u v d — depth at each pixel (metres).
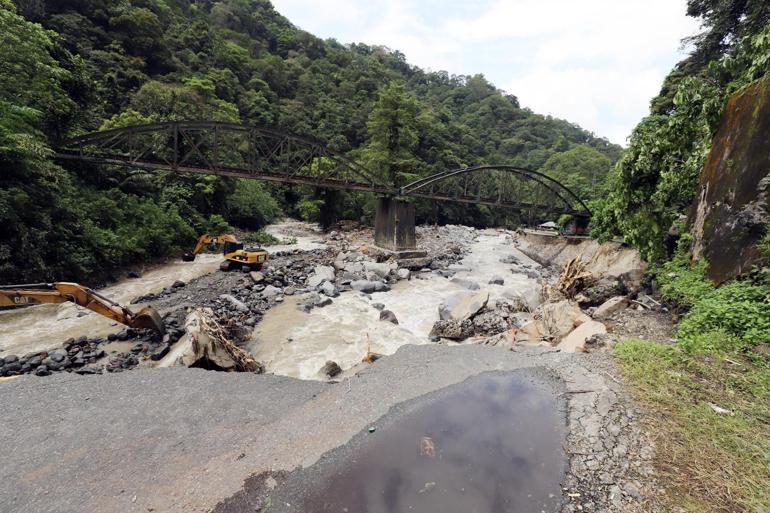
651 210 12.69
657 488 3.47
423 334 11.98
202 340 7.88
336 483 3.83
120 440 4.52
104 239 16.00
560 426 4.65
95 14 38.62
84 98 21.41
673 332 8.06
